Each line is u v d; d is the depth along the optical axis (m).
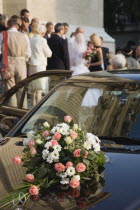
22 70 8.95
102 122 4.16
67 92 4.52
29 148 3.22
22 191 2.91
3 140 4.03
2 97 5.74
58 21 17.36
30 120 4.29
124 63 6.30
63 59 9.83
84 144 3.15
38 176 3.01
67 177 3.01
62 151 3.10
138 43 45.41
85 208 2.70
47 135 3.20
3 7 15.45
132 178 3.11
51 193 2.88
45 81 5.68
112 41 20.50
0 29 9.46
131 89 4.36
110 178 3.10
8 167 3.33
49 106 4.43
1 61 8.84
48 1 16.66
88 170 3.12
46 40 9.91
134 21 45.03
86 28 19.23
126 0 40.97
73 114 4.34
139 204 2.75
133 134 3.94
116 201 2.78
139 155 3.54
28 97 5.73
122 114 4.18
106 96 4.37
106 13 42.00
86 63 10.02
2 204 2.81
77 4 18.64
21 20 9.84
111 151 3.63
